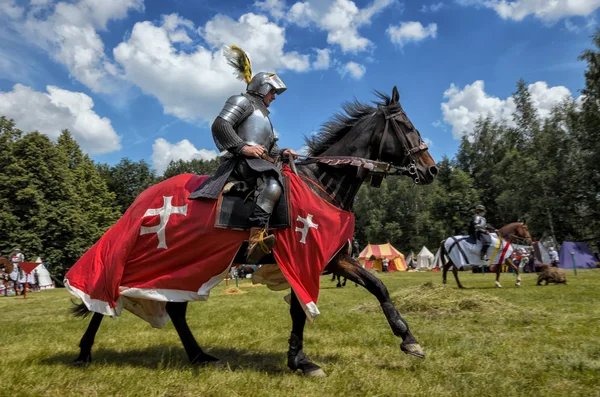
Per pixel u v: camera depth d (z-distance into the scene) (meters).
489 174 51.00
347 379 3.92
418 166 4.80
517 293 11.66
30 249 35.19
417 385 3.73
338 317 8.02
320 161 4.65
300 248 4.21
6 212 34.84
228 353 5.27
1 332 7.39
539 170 38.28
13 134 37.12
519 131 44.28
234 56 4.92
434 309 8.23
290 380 3.97
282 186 4.28
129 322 8.35
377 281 4.29
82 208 45.41
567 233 40.19
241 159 4.40
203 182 4.57
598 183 35.19
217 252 4.33
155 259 4.47
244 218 4.30
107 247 4.70
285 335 6.41
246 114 4.46
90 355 4.87
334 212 4.36
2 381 3.94
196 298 4.35
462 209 51.47
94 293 4.55
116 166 67.56
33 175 36.38
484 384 3.72
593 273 22.17
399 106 4.88
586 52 34.28
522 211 39.19
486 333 6.02
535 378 3.89
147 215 4.56
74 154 51.00
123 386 3.79
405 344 4.18
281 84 4.64
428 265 46.47
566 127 37.84
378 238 58.84
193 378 4.05
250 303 11.53
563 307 8.41
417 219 56.41
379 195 58.94
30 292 24.81
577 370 4.12
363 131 4.82
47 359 5.09
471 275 27.34
